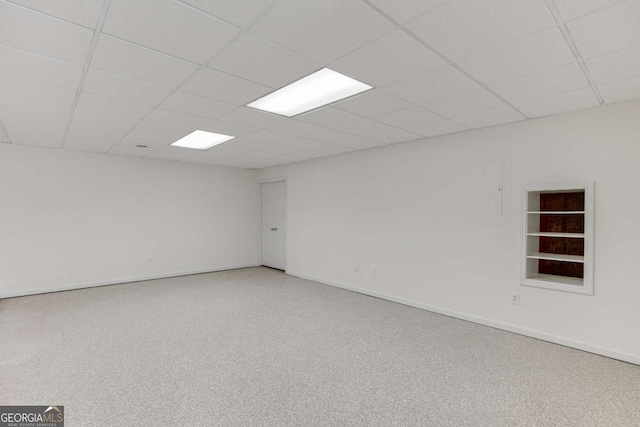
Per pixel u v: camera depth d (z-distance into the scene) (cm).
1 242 480
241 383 246
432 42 196
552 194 361
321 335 344
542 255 345
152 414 207
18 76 244
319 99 301
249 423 199
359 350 307
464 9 163
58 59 218
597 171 303
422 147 443
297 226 656
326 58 217
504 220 363
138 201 605
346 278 552
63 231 530
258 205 780
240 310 431
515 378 256
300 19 173
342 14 168
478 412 212
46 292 515
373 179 507
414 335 345
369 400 225
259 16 171
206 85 262
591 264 303
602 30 180
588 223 304
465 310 396
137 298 489
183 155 584
